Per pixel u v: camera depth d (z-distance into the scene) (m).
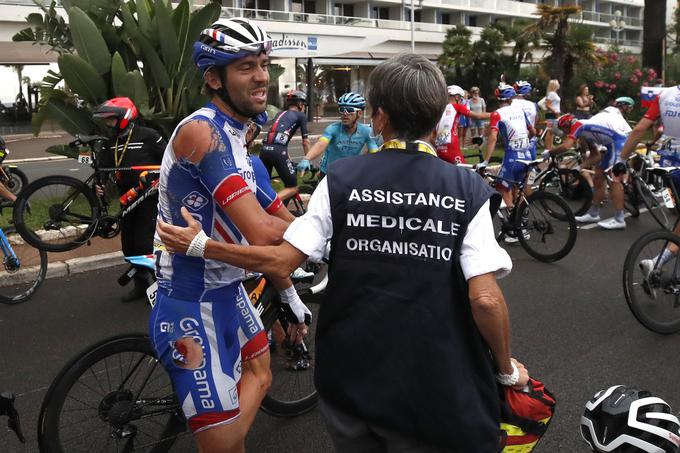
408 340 1.59
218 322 2.16
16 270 5.23
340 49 34.91
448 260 1.60
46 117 8.13
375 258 1.62
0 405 2.28
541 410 1.84
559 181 8.09
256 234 1.91
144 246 4.76
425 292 1.59
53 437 2.38
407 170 1.65
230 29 1.91
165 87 8.00
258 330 2.37
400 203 1.61
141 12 7.91
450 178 1.64
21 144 19.83
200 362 2.12
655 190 7.23
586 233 7.32
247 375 2.36
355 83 35.31
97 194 5.50
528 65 36.06
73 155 8.28
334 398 1.68
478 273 1.58
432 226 1.60
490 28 30.92
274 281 2.74
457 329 1.61
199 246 1.87
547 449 2.89
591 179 8.57
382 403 1.60
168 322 2.14
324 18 36.12
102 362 2.49
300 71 32.44
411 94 1.64
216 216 2.05
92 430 2.50
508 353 1.70
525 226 6.16
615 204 7.42
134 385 2.53
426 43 41.78
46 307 4.94
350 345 1.63
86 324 4.57
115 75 7.54
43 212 5.57
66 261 5.87
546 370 3.71
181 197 2.03
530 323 4.49
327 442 2.98
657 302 4.28
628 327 4.40
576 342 4.14
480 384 1.64
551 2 56.75
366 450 1.71
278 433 3.06
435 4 45.00
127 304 4.99
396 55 1.75
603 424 2.14
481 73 31.19
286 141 6.64
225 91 1.96
